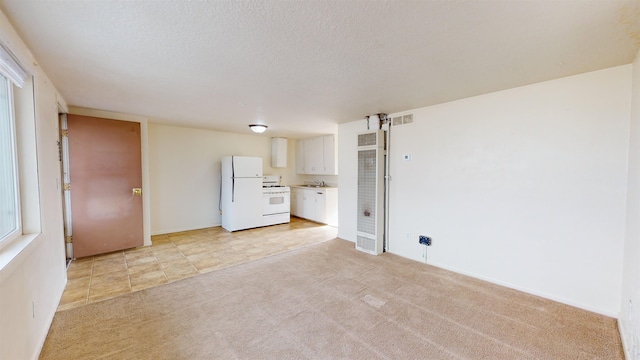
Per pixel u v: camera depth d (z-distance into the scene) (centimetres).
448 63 217
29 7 141
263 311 247
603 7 141
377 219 405
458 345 199
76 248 370
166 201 540
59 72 237
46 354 189
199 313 244
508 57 206
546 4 139
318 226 614
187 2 138
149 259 386
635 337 172
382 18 152
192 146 570
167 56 204
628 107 222
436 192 354
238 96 314
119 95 312
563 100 252
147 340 205
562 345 198
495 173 299
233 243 471
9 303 148
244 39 178
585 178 243
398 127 396
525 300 264
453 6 141
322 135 657
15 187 196
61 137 359
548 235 265
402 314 241
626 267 214
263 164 688
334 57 206
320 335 212
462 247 330
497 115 295
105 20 155
